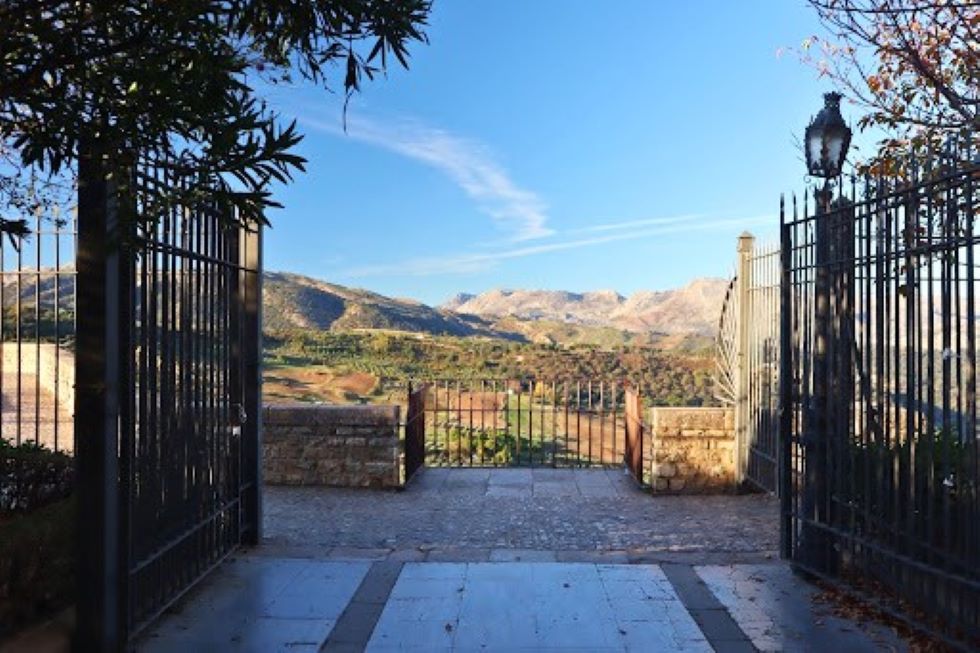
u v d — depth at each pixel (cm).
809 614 499
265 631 471
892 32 605
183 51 273
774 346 878
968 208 411
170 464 493
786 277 611
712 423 971
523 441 1447
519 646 450
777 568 594
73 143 294
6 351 1171
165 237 468
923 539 467
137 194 312
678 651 444
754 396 942
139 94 269
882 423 489
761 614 499
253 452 657
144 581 460
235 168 278
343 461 988
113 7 269
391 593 536
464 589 545
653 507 896
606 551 664
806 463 571
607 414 1383
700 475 971
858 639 459
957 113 601
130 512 434
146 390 460
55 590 432
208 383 557
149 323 464
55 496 562
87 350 415
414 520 827
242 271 647
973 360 412
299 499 923
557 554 638
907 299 459
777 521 814
